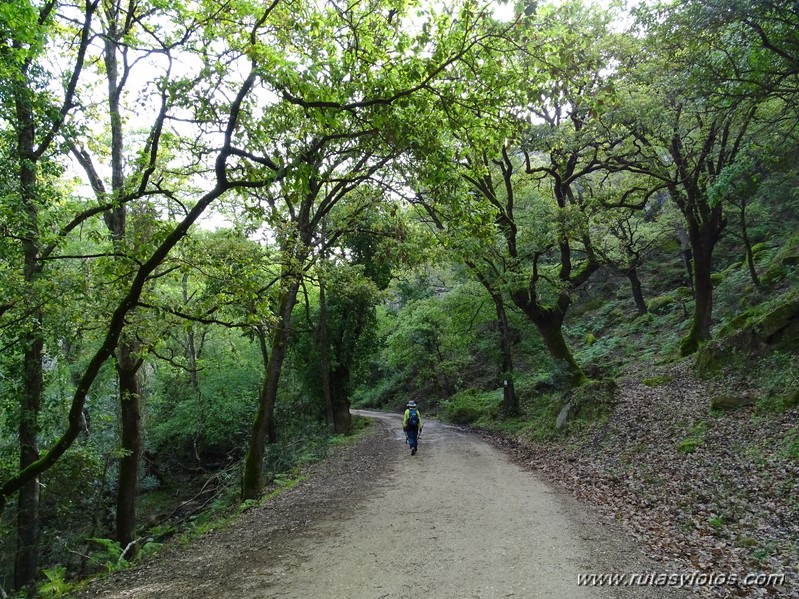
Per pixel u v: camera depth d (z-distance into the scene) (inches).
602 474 437.1
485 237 374.0
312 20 281.1
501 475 468.8
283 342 581.9
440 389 1507.1
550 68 284.8
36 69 363.9
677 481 370.0
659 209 1262.3
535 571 222.2
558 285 709.9
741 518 289.1
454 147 316.2
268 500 458.9
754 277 798.5
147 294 340.2
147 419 1019.3
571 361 756.0
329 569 239.9
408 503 369.4
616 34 523.8
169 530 538.6
